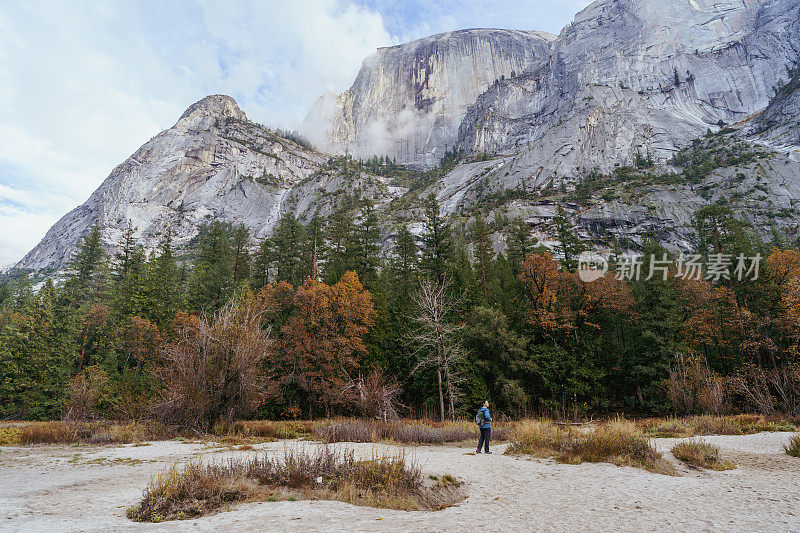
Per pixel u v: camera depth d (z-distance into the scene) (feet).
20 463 34.83
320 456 26.78
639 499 21.26
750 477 28.02
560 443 40.86
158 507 18.12
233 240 201.77
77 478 27.63
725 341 107.55
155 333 124.36
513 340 106.22
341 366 100.42
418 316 109.70
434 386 100.83
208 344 64.90
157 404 63.05
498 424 70.90
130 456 38.68
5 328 121.19
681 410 85.46
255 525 16.02
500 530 15.65
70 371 119.24
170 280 159.53
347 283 116.26
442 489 24.49
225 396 64.34
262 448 44.09
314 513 18.17
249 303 77.15
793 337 94.48
